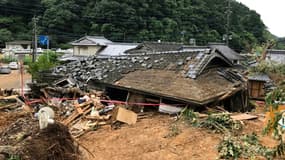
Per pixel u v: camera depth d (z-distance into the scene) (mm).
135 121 10062
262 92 16219
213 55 12469
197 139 8195
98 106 10844
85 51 34844
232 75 13367
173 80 11430
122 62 14430
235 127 8859
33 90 13219
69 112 10680
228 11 37938
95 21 43219
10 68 35312
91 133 9297
